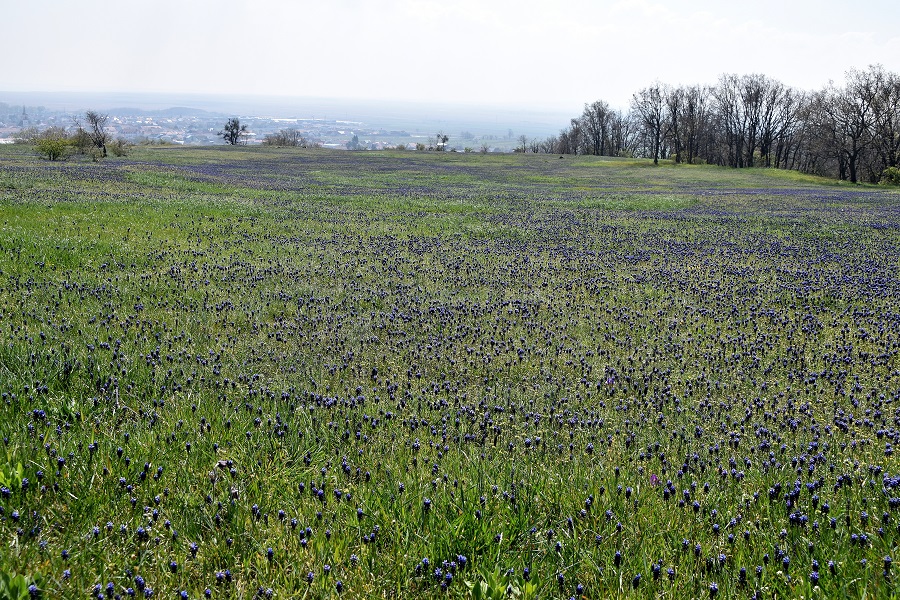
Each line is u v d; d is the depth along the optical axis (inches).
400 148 5895.7
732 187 2368.4
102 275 501.0
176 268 535.2
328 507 176.9
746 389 302.4
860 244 823.7
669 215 1186.0
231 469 193.2
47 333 334.6
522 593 140.3
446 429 242.8
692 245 796.6
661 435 245.0
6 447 189.5
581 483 195.6
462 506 173.5
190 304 425.7
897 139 3169.3
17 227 680.4
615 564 153.2
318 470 201.0
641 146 6412.4
